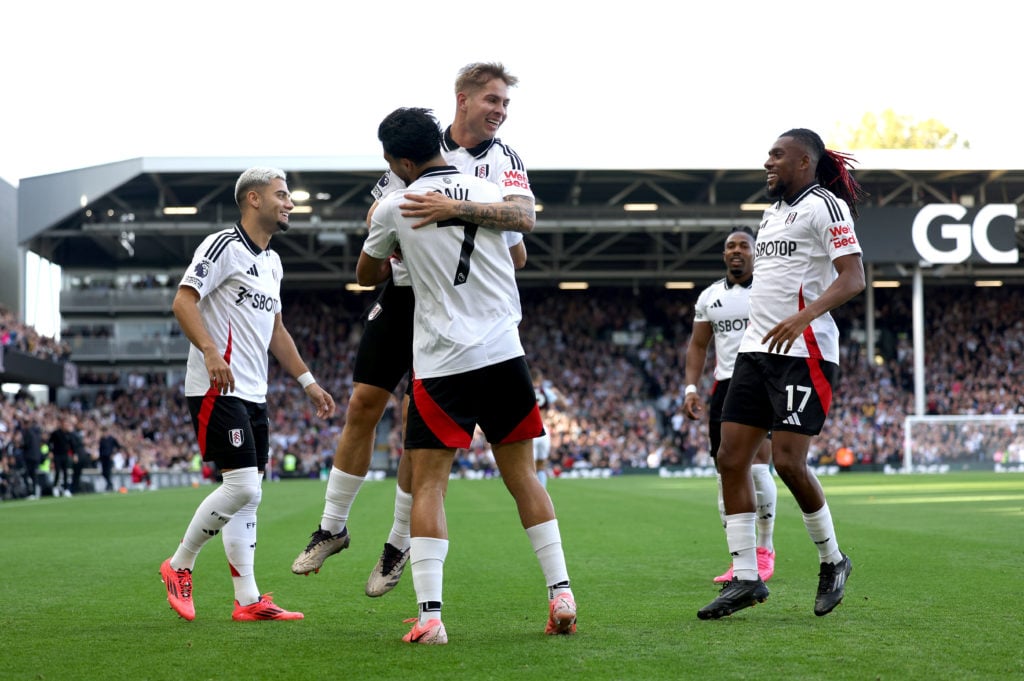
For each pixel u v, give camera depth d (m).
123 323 43.03
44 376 35.59
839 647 3.88
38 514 14.52
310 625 4.63
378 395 4.91
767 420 4.86
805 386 4.74
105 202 38.06
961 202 39.66
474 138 4.75
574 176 37.38
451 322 4.17
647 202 41.50
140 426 41.28
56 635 4.38
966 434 36.50
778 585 5.91
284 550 8.45
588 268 45.25
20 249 37.41
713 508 14.45
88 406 41.53
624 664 3.60
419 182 4.23
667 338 46.62
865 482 25.16
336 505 5.00
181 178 36.69
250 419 5.05
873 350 42.03
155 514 14.44
